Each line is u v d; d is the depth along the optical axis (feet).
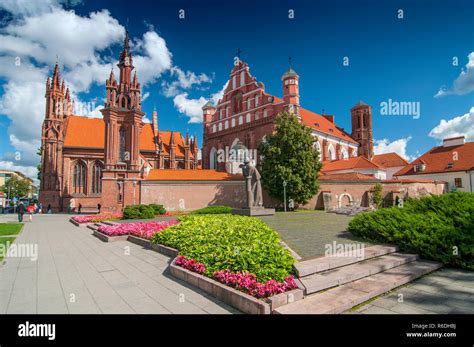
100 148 176.35
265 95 157.38
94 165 176.45
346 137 214.90
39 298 20.57
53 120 170.30
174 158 195.83
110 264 30.89
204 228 37.14
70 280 24.97
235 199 120.47
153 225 52.19
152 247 39.55
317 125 188.14
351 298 18.84
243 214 73.77
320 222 57.31
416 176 166.20
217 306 18.79
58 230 66.59
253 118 163.02
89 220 80.28
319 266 23.24
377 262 26.96
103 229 52.24
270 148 110.42
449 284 23.25
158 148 189.57
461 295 20.74
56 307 18.92
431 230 31.42
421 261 29.19
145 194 113.50
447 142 168.04
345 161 163.32
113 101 122.52
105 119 120.57
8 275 26.68
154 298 20.36
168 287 22.80
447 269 27.73
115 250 39.22
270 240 28.43
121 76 129.39
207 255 25.49
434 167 162.09
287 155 108.78
